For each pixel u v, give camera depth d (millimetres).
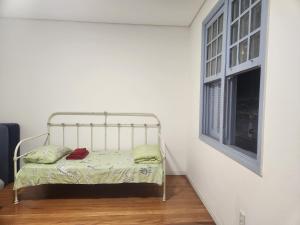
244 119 2266
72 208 2656
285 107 1310
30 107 3594
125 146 3771
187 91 3766
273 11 1443
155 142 3799
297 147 1211
